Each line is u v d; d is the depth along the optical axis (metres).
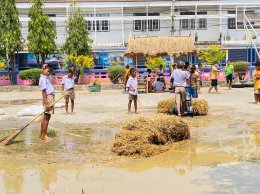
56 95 24.81
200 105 13.88
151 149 8.46
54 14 37.66
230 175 6.88
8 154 8.73
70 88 14.92
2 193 6.21
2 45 29.95
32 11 30.80
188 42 26.05
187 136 9.96
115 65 31.78
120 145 8.61
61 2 36.84
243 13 36.62
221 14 36.72
